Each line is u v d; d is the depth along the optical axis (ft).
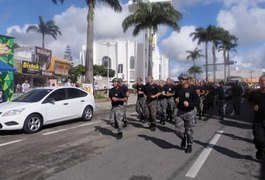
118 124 36.88
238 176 23.73
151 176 23.24
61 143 34.45
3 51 68.64
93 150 31.22
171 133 41.04
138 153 30.01
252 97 26.43
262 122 26.18
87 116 51.47
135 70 279.49
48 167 25.30
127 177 22.94
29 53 142.10
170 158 28.27
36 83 140.56
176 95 30.40
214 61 261.65
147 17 135.13
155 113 43.09
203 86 56.90
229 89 69.51
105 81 234.17
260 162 27.63
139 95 50.16
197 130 44.62
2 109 39.68
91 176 23.08
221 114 56.65
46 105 43.01
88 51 97.45
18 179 22.41
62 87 47.39
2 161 27.04
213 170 25.04
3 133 40.75
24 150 31.17
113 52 283.59
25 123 40.04
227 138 38.73
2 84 67.26
